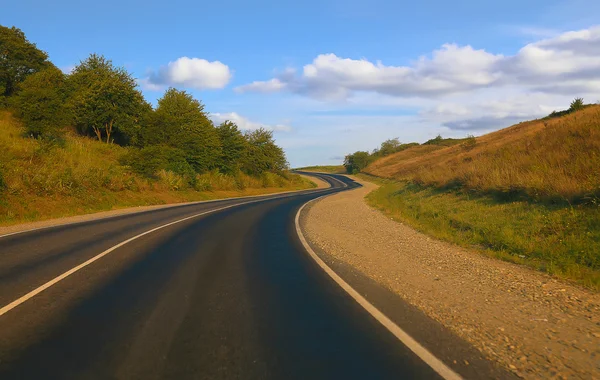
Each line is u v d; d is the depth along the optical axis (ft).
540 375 13.52
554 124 103.09
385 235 48.70
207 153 160.35
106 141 152.46
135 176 113.50
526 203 49.52
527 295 23.13
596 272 26.99
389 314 19.92
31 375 13.46
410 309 20.75
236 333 17.31
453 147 275.39
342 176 360.69
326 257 35.27
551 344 16.11
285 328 17.94
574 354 15.15
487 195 61.26
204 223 60.34
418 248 39.58
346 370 13.87
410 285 25.62
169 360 14.65
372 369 13.94
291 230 53.26
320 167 537.65
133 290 24.21
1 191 65.00
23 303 21.43
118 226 55.57
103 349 15.60
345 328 17.94
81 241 42.39
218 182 160.76
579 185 44.80
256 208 89.66
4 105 131.95
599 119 76.28
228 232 50.70
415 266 31.37
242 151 187.73
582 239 33.63
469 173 75.36
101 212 77.77
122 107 147.13
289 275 28.32
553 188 47.29
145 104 157.38
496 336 17.01
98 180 93.50
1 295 22.91
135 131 148.87
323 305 21.38
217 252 37.09
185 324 18.42
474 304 21.56
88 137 145.07
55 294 23.21
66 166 93.09
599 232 34.14
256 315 19.74
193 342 16.31
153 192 112.98
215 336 16.97
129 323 18.53
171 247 39.47
